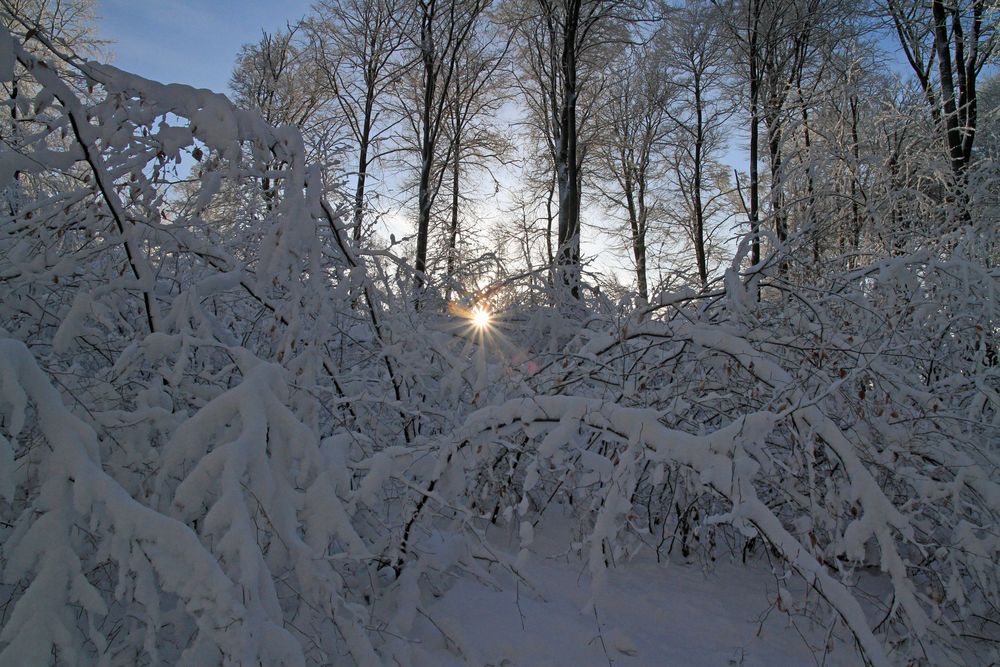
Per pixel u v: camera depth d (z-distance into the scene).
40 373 2.49
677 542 5.07
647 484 5.04
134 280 3.53
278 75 16.25
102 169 3.39
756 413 3.52
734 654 3.50
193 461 3.04
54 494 2.40
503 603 3.75
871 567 4.83
